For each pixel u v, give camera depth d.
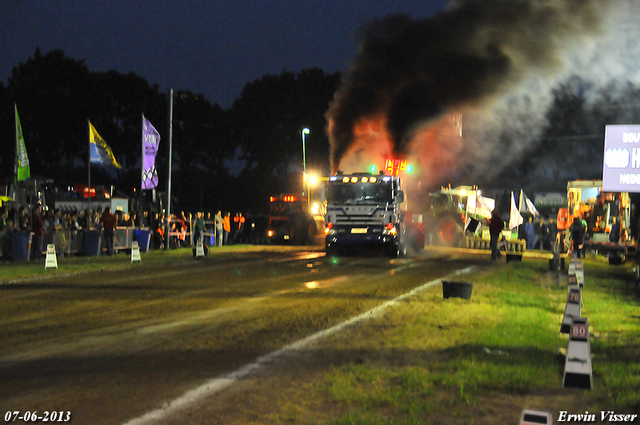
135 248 21.80
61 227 23.69
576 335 7.00
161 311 11.50
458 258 25.17
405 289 14.86
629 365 7.78
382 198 24.31
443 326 10.21
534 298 14.07
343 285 15.55
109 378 7.09
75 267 19.12
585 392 6.73
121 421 5.72
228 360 7.96
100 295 13.45
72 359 7.92
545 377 7.21
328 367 7.63
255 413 5.95
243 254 26.47
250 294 13.80
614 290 16.75
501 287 15.64
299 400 6.33
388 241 24.17
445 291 13.42
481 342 8.88
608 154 22.62
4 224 21.98
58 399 6.34
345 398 6.33
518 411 6.12
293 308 11.95
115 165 26.16
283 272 18.69
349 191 24.48
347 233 24.31
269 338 9.28
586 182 35.66
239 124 71.06
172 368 7.55
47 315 10.98
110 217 23.94
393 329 9.94
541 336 9.54
